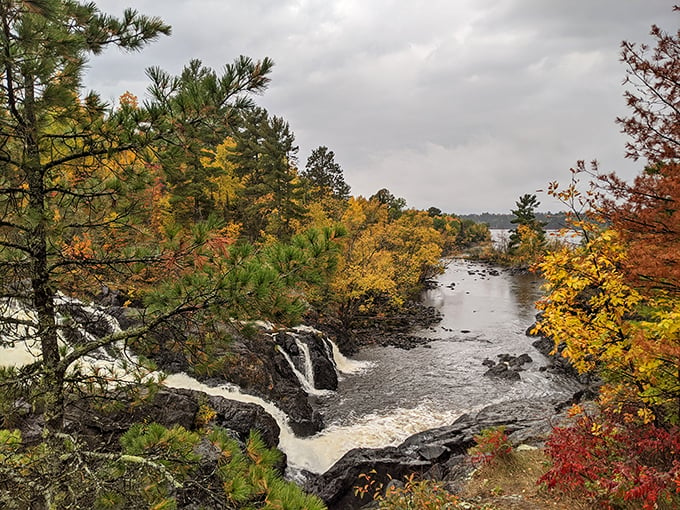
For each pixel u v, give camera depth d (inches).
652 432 266.7
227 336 212.7
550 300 301.4
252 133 1625.2
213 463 249.9
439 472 418.0
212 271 199.3
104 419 264.4
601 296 291.9
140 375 223.5
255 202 1459.2
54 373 186.5
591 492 269.6
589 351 292.8
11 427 266.8
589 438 286.5
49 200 199.8
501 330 1240.8
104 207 206.8
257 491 166.1
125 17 210.7
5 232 189.8
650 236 248.7
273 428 533.0
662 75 251.4
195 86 188.9
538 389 798.5
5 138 177.5
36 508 169.2
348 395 775.1
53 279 197.3
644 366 246.1
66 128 192.4
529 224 2957.7
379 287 1170.6
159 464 165.6
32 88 172.9
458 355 1008.9
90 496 171.6
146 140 184.4
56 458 172.1
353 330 1208.2
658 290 261.1
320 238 196.7
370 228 1694.1
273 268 189.3
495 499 306.5
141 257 203.5
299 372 773.3
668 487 225.5
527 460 360.2
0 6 158.4
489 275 2566.4
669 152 255.9
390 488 347.3
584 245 305.3
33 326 187.5
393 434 628.1
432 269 2098.9
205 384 605.0
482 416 584.1
